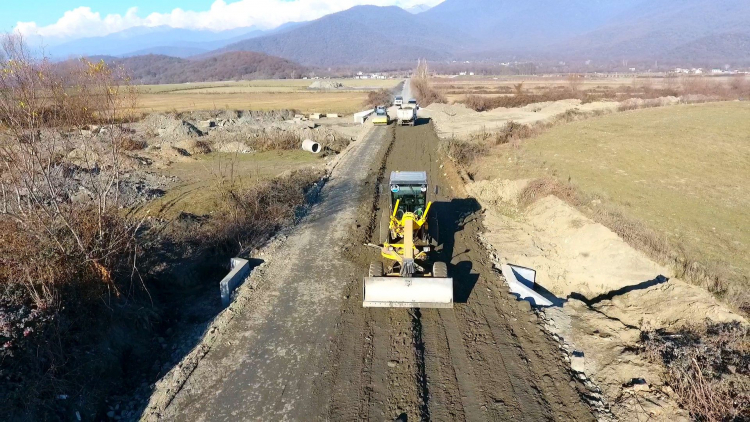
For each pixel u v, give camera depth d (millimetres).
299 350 8906
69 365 7910
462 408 7383
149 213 16953
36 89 9711
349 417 7238
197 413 7406
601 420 7078
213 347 9062
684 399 7238
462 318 9906
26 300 8406
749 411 6785
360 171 23344
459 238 14422
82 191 17234
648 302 10438
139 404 7836
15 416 6676
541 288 12328
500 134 31250
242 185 20594
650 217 16062
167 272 11953
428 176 22406
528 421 7086
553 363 8406
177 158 27438
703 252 13398
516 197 18312
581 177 20719
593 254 12773
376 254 13242
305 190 19672
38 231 9492
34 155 10203
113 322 9234
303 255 13203
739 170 21328
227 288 11016
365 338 9234
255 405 7531
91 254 9586
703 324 9297
